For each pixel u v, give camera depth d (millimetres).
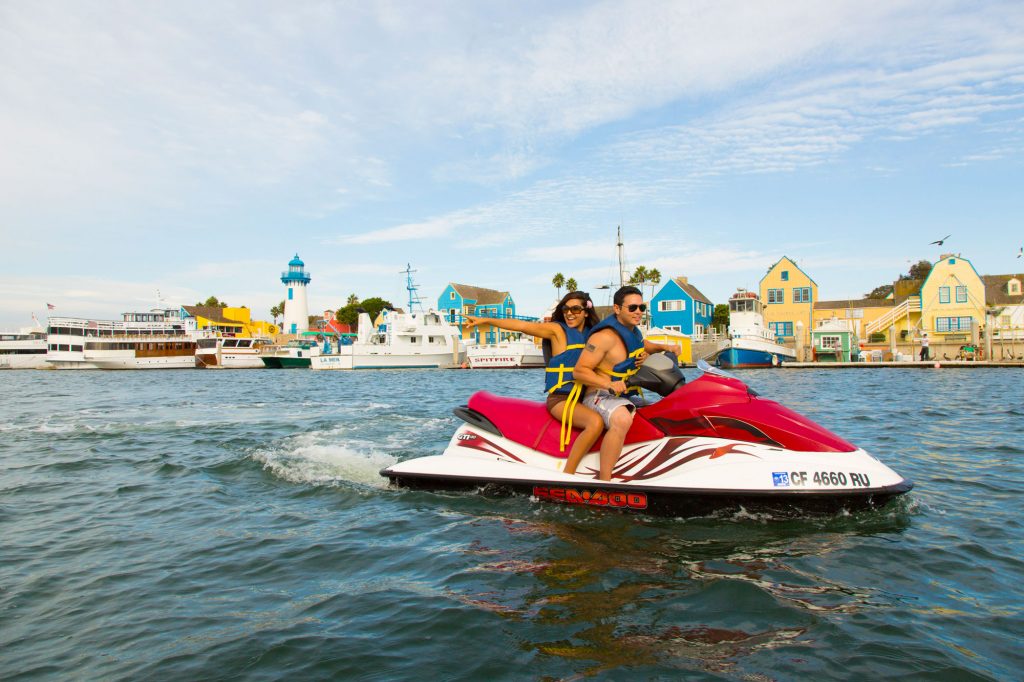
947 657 2746
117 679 2766
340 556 4293
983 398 15789
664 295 59062
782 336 54312
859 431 9695
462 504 5449
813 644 2891
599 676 2652
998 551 4082
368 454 8078
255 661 2891
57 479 7145
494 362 51969
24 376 48188
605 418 5059
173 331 65062
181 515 5500
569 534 4520
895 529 4535
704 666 2711
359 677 2715
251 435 10305
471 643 2982
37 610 3539
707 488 4676
